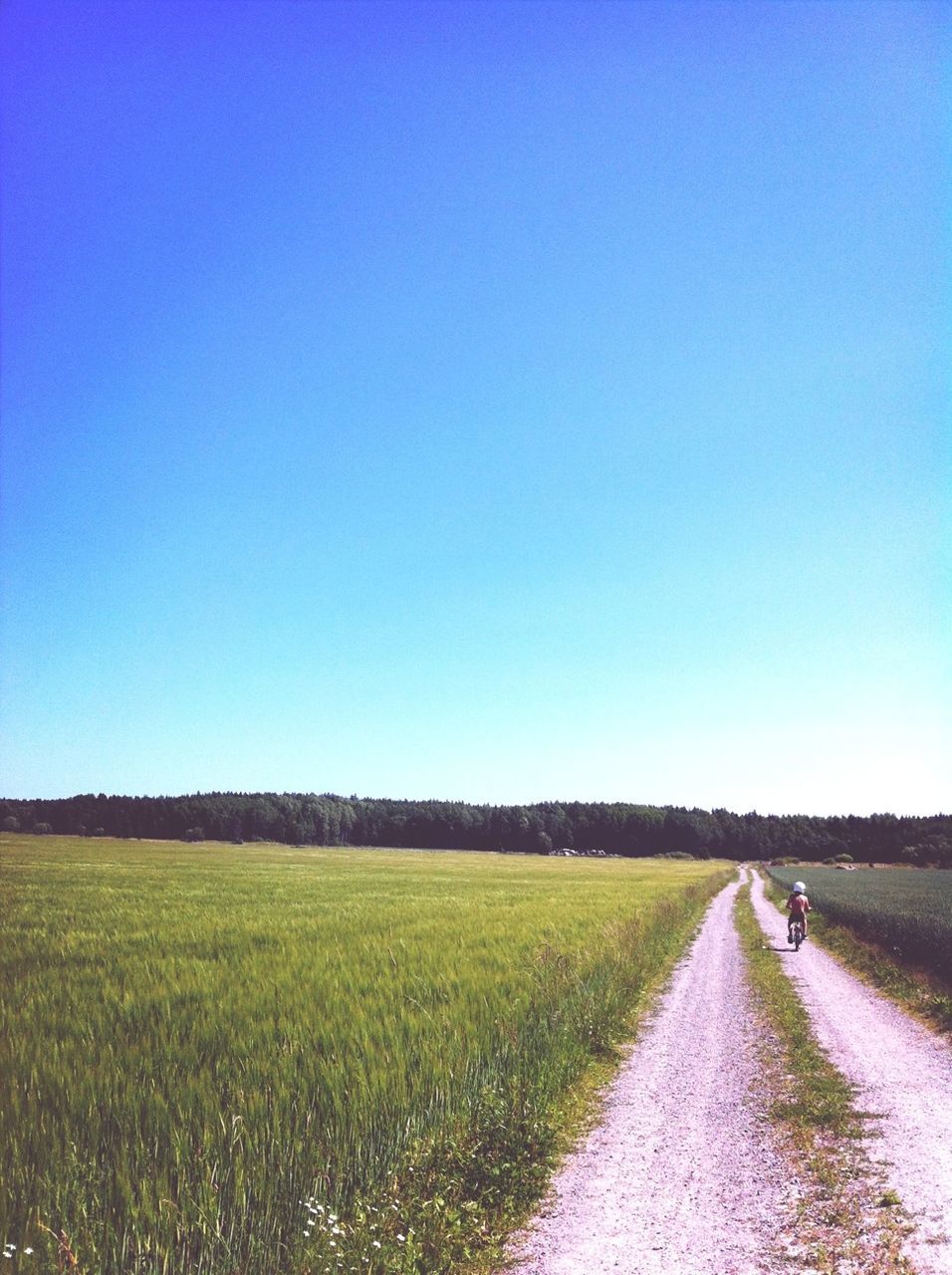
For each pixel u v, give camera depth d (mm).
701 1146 9180
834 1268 6262
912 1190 7672
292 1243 6238
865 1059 13000
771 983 20969
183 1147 6859
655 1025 15953
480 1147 8336
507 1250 6762
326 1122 7891
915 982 19641
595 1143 9344
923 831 162375
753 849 182500
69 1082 8375
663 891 50688
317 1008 11977
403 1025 11016
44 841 116875
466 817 182250
